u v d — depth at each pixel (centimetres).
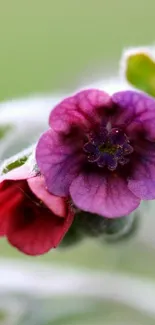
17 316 8
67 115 6
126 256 9
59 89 10
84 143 6
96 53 14
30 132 8
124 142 6
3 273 9
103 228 7
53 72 14
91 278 8
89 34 15
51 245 6
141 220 8
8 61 14
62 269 9
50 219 6
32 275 9
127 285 8
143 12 15
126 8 15
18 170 6
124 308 8
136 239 9
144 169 6
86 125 6
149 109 6
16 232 6
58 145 6
